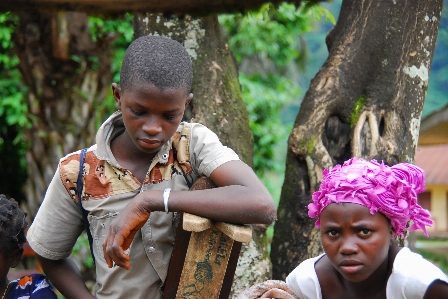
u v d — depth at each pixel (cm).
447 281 216
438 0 366
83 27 639
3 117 845
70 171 248
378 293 227
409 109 355
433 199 2077
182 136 250
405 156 351
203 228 224
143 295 246
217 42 371
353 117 353
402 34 357
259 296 240
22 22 625
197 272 235
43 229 253
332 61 362
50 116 656
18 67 667
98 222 247
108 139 248
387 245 217
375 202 212
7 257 264
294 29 970
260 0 335
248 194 228
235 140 352
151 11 336
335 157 356
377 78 356
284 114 2350
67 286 258
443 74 3108
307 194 351
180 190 245
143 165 248
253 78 1043
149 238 243
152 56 226
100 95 664
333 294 233
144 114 227
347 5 371
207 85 357
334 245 216
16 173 872
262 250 344
